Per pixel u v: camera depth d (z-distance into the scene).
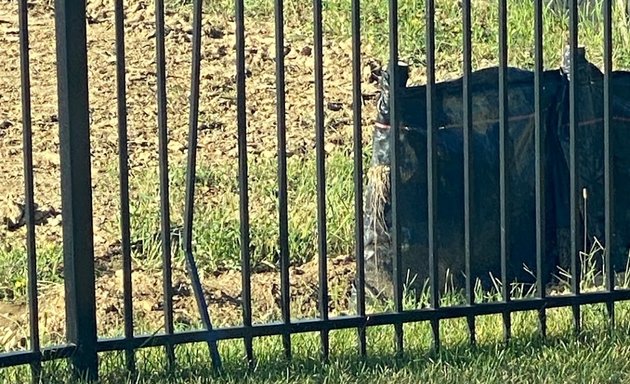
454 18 10.74
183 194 7.43
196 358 4.87
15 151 8.40
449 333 5.27
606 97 5.19
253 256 6.71
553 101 6.32
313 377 4.55
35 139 8.58
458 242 6.06
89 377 4.39
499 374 4.62
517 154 6.23
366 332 5.14
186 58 9.88
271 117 8.90
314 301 6.24
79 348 4.38
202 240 6.80
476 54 10.11
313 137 8.49
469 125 4.91
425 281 5.98
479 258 6.12
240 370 4.62
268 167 8.00
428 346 5.07
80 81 4.31
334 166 7.76
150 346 4.50
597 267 6.26
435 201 4.86
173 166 8.02
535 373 4.65
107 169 7.91
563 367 4.71
